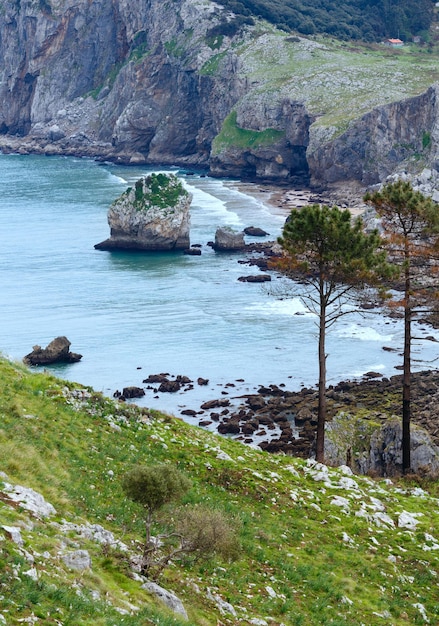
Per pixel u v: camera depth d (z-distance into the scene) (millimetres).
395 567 32250
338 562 31453
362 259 44531
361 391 77375
